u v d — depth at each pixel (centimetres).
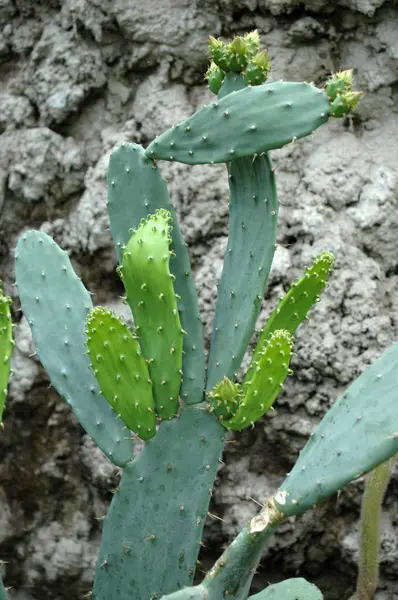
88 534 193
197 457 138
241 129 132
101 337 131
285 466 186
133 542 139
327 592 188
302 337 181
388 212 184
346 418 120
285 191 187
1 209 198
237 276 139
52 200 196
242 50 135
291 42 190
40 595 197
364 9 186
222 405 136
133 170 141
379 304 182
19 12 200
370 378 121
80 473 193
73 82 196
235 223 140
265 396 133
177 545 138
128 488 139
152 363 135
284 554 185
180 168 189
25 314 145
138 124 194
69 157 195
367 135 191
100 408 142
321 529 184
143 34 192
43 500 195
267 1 188
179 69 193
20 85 200
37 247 147
